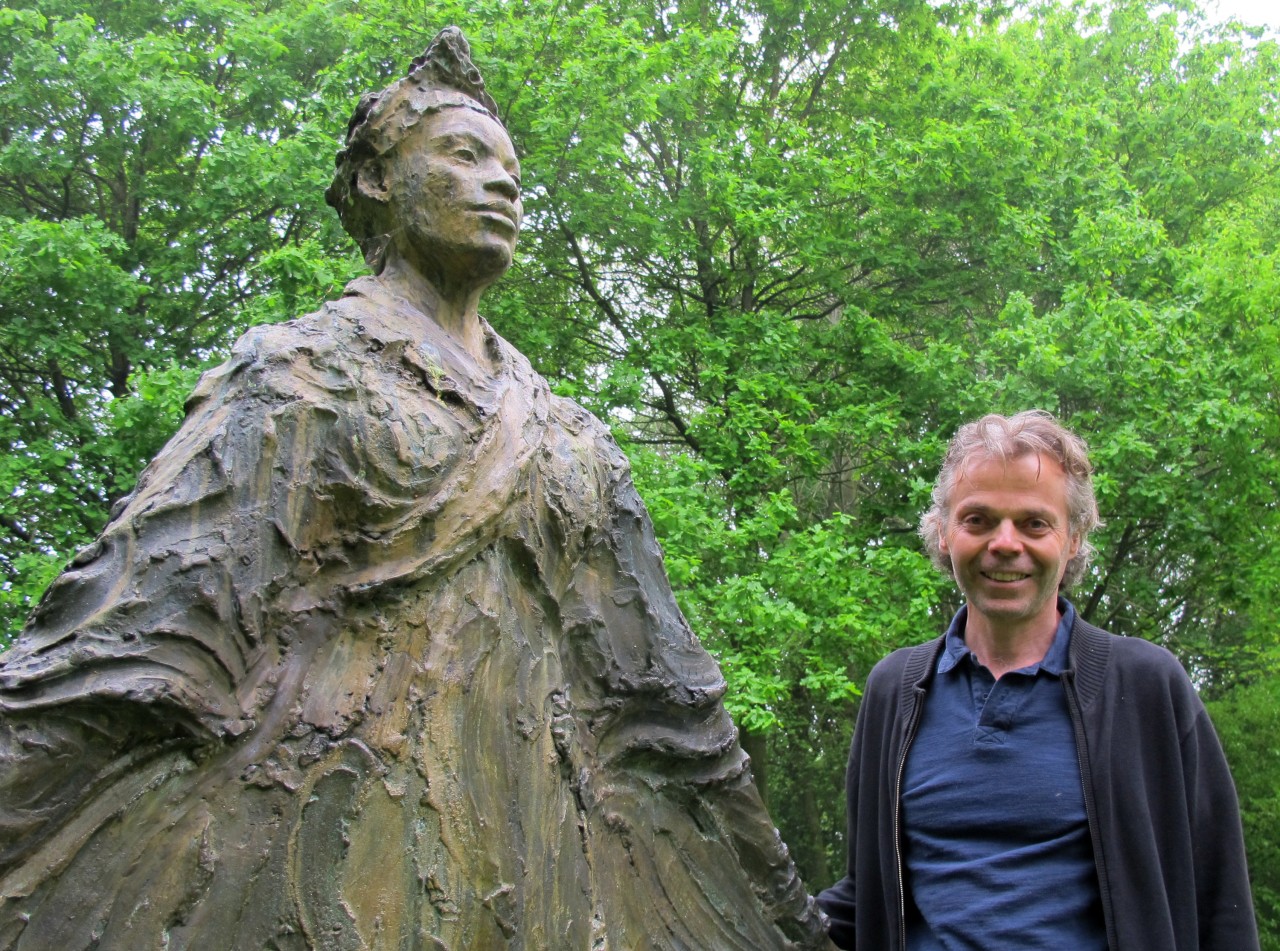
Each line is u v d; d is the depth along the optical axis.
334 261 6.40
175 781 1.49
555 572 1.86
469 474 1.73
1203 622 10.51
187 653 1.50
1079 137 8.72
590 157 7.30
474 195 1.91
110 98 7.68
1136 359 6.98
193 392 1.68
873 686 2.18
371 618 1.63
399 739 1.59
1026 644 1.99
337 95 7.21
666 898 1.91
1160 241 8.91
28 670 1.42
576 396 7.02
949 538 2.02
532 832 1.69
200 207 7.52
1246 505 7.43
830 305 9.20
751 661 6.10
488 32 7.05
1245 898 1.82
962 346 8.34
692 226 8.52
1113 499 6.84
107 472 7.66
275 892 1.49
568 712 1.81
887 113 9.09
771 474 6.96
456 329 1.94
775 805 11.36
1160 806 1.82
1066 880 1.81
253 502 1.58
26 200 8.99
